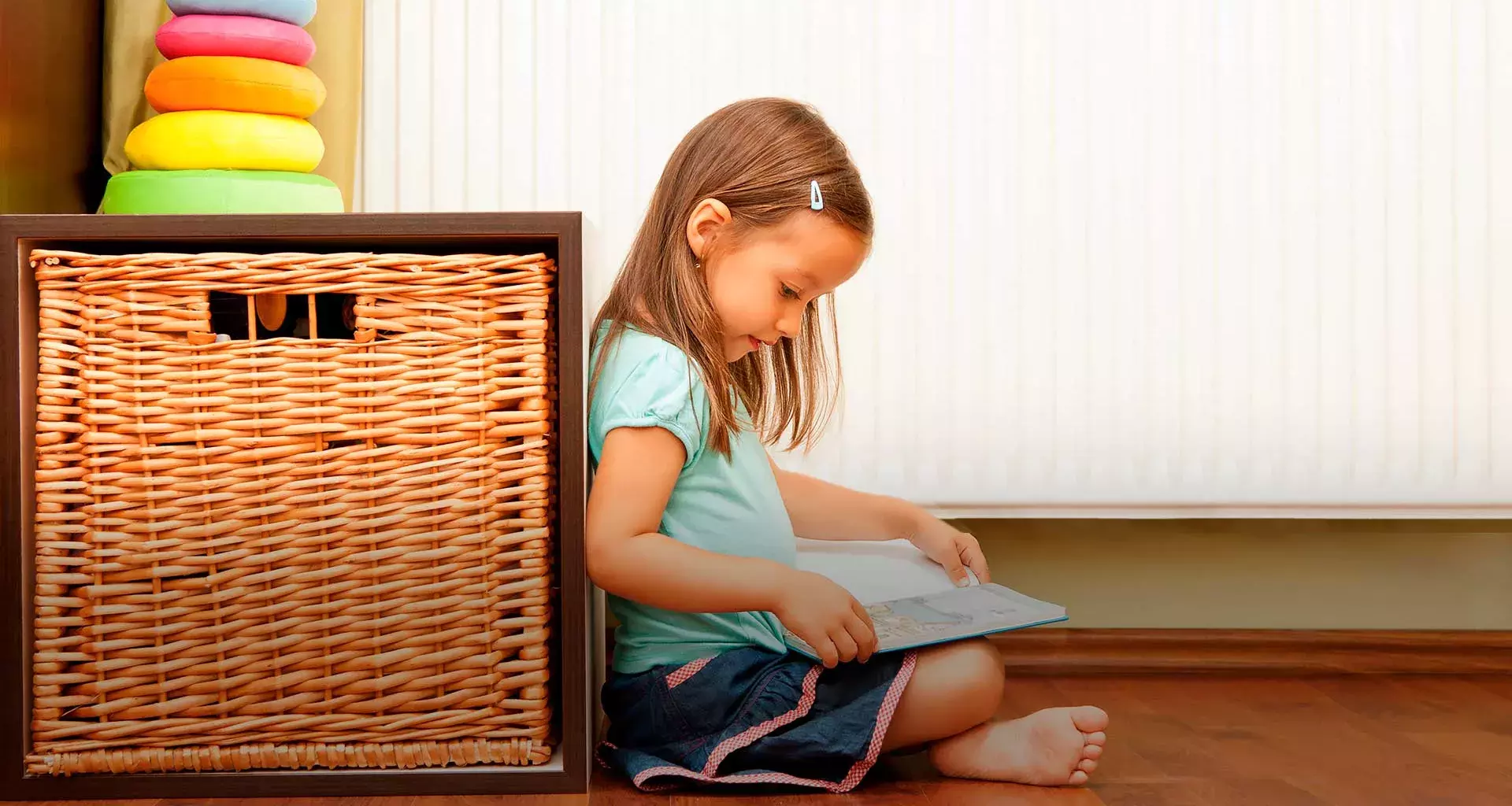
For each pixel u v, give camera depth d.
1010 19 1.34
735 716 0.92
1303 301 1.35
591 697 1.03
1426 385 1.35
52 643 0.85
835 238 0.96
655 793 0.90
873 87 1.33
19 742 0.85
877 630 0.96
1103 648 1.41
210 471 0.86
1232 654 1.41
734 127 0.99
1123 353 1.35
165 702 0.86
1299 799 0.89
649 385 0.92
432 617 0.88
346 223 0.86
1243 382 1.35
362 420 0.87
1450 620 1.45
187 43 1.06
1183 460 1.35
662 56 1.33
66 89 1.16
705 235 0.96
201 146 1.04
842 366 1.33
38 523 0.85
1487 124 1.35
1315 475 1.35
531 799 0.88
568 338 0.87
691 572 0.88
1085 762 0.92
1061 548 1.45
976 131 1.34
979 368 1.34
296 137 1.09
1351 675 1.40
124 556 0.86
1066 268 1.34
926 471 1.34
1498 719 1.18
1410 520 1.45
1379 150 1.35
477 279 0.88
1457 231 1.35
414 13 1.32
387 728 0.88
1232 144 1.34
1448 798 0.90
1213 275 1.34
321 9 1.27
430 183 1.33
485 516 0.88
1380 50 1.34
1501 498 1.34
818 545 1.18
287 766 0.88
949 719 0.93
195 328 0.86
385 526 0.88
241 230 0.85
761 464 1.03
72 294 0.85
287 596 0.87
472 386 0.88
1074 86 1.34
